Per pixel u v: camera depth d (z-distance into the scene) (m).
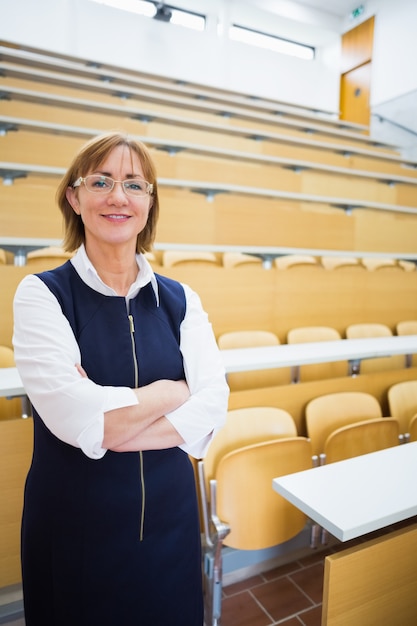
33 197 2.47
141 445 0.86
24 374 0.81
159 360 0.93
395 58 6.71
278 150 4.82
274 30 7.25
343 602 0.95
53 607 0.89
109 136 0.88
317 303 2.74
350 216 3.45
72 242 0.97
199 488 1.61
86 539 0.87
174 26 6.45
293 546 1.73
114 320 0.89
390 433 1.72
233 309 2.49
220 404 0.95
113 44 6.11
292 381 2.13
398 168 5.53
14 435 1.40
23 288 0.86
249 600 1.54
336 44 7.59
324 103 7.77
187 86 6.26
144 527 0.90
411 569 1.04
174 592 0.95
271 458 1.44
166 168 3.62
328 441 1.58
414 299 3.08
